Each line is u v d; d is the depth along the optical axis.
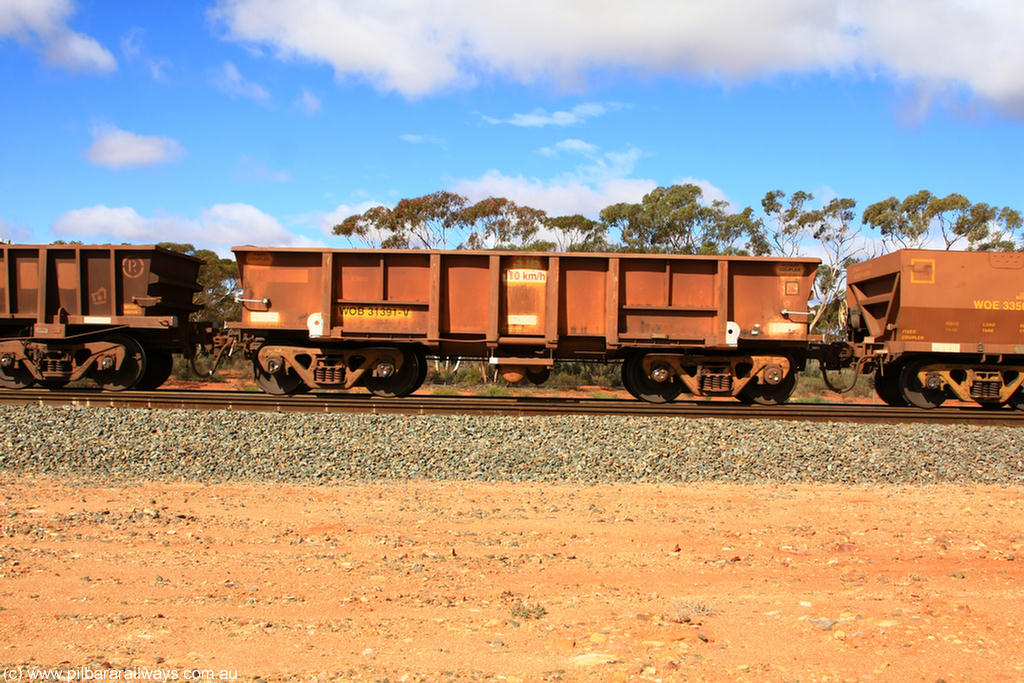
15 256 16.34
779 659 4.12
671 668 3.96
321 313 15.52
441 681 3.84
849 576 5.90
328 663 4.11
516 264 15.62
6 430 11.27
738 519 7.86
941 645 4.32
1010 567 6.15
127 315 16.11
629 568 6.12
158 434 11.40
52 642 4.40
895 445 11.50
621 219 39.16
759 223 39.06
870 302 16.62
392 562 6.17
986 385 15.70
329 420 12.35
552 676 3.89
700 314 15.60
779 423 12.99
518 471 10.16
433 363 33.69
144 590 5.40
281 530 7.12
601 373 28.22
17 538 6.66
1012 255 15.45
